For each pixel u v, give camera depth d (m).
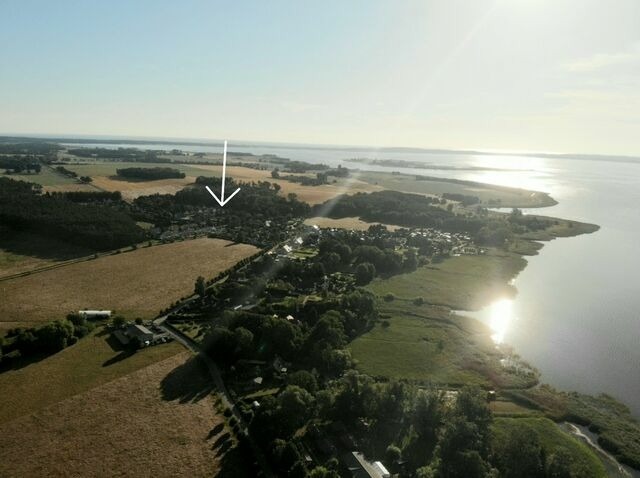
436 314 153.12
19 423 90.25
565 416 100.06
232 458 82.50
